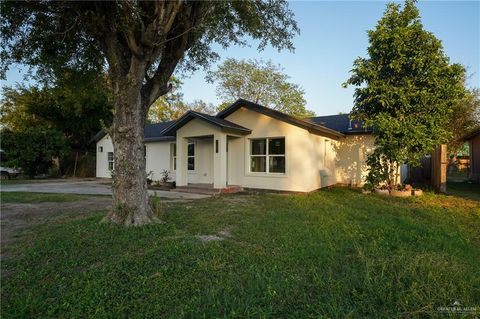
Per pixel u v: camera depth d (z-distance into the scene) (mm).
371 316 2580
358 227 5680
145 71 5777
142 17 5309
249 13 7512
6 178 20844
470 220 6594
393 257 3877
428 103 9703
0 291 3141
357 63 10484
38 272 3572
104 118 22188
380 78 10336
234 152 13742
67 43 6734
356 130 14234
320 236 5016
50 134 20125
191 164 15414
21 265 3832
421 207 8234
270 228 5605
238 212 7301
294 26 8164
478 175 16484
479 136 16500
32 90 20594
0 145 18922
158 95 6391
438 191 11781
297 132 11852
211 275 3422
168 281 3277
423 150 9906
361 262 3799
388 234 5230
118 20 5180
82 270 3660
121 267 3645
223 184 12016
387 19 10047
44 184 16609
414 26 9602
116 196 5863
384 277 3252
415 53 9664
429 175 16047
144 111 6164
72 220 6340
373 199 9758
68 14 5805
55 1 5449
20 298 2941
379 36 9852
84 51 7148
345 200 9500
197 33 6855
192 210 7539
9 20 5891
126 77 5441
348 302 2791
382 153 10805
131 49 5145
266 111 12414
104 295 2975
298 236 5039
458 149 25422
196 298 2883
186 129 13266
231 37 8289
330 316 2570
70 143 22922
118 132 5770
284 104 31641
